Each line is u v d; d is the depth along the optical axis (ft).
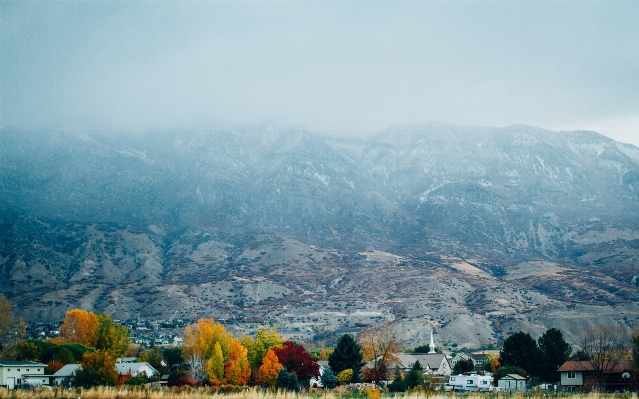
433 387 405.80
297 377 478.59
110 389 323.16
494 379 495.00
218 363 439.63
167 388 353.72
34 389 320.91
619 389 457.27
